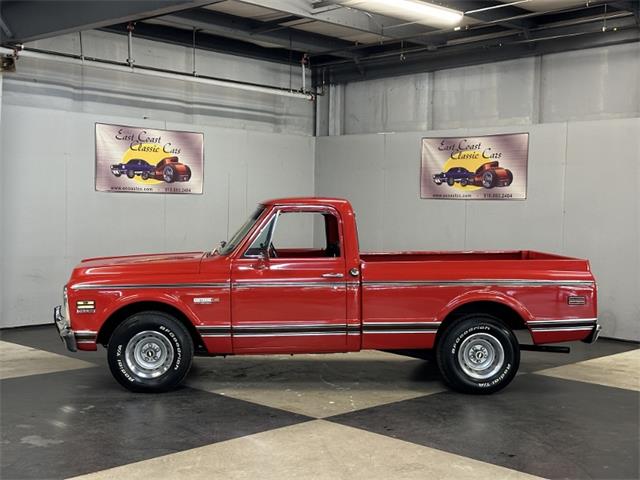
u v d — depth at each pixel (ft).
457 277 22.44
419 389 22.99
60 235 34.76
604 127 32.94
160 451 16.75
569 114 36.32
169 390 22.35
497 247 36.81
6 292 33.24
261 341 22.25
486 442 17.60
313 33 40.57
